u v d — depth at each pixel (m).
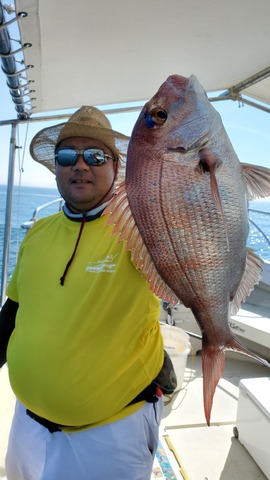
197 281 1.17
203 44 2.51
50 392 1.48
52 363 1.47
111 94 3.38
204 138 1.10
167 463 2.33
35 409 1.57
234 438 2.65
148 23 2.14
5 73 2.44
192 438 2.64
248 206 1.17
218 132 1.12
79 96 3.32
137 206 1.17
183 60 2.76
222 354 1.20
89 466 1.50
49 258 1.67
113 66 2.74
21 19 1.82
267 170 1.12
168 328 3.52
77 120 1.62
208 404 1.16
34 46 2.15
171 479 2.21
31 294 1.66
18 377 1.58
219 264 1.16
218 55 2.71
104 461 1.49
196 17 2.11
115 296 1.44
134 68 2.83
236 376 3.57
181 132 1.11
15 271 1.96
